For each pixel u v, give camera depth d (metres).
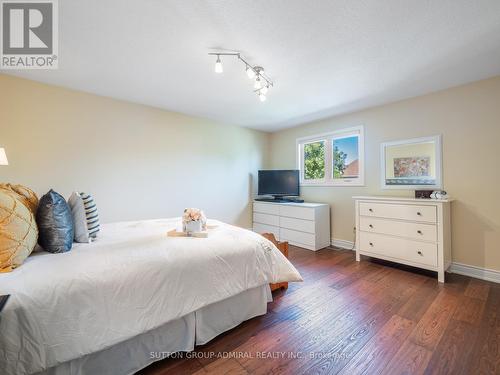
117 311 1.11
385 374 1.23
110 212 2.96
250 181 4.59
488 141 2.40
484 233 2.43
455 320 1.70
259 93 2.67
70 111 2.68
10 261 1.12
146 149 3.26
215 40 1.77
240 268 1.59
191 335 1.39
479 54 1.96
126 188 3.09
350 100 3.04
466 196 2.54
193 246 1.54
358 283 2.36
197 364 1.32
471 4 1.40
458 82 2.50
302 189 4.32
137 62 2.10
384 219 2.78
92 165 2.82
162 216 3.41
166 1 1.38
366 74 2.33
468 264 2.53
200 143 3.84
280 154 4.73
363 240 2.97
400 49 1.89
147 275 1.23
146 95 2.89
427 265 2.45
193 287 1.36
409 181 2.96
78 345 1.00
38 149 2.49
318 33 1.69
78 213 1.60
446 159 2.67
